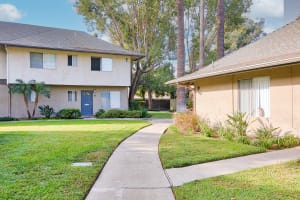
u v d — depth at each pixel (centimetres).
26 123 1645
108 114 2164
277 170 555
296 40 957
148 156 698
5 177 498
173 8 2697
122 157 688
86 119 2003
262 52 1050
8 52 1955
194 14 3092
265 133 884
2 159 642
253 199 394
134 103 2753
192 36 3203
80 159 652
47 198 397
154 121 1792
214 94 1322
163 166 597
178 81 1454
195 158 663
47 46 2011
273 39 1148
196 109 1515
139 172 552
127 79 2394
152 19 2709
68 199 395
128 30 2792
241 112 1067
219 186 457
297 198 396
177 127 1296
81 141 918
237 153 720
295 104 868
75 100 2292
